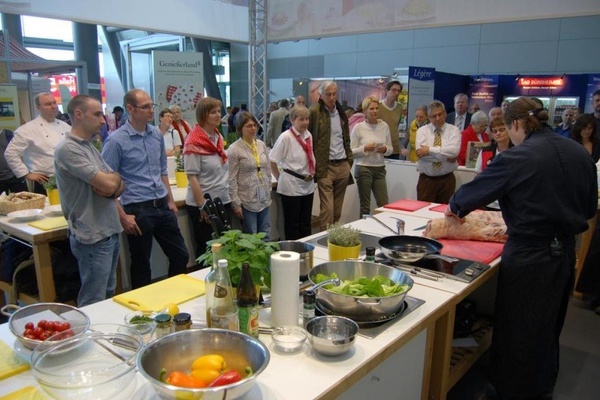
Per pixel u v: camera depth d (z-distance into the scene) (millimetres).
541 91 7859
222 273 1284
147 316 1440
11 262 2799
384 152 4262
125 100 2725
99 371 1148
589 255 3299
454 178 4031
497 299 2031
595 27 7426
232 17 5438
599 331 3012
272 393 1097
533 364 1972
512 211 1918
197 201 3162
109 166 2666
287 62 11375
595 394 2324
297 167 3822
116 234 2473
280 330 1354
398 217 2918
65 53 12109
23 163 3662
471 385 2393
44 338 1272
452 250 2180
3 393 1089
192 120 5922
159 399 1063
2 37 6293
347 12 4652
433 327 1649
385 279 1601
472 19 3959
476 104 8422
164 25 4824
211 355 1134
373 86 9523
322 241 2332
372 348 1306
